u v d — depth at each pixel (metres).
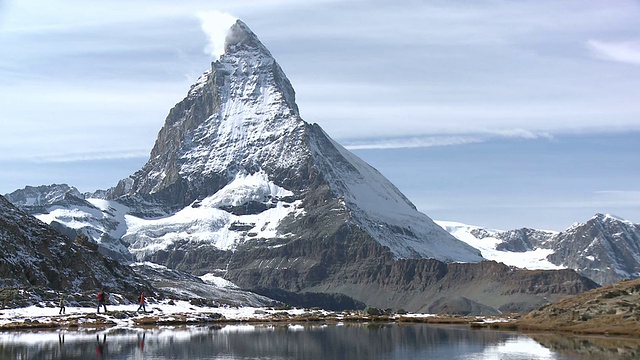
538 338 176.00
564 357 143.25
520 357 143.88
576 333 185.88
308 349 156.62
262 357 144.50
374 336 184.50
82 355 144.00
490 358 143.00
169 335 180.62
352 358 143.62
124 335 178.25
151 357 142.88
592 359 139.50
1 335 175.50
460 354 149.50
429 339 176.75
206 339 172.75
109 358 140.62
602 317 195.50
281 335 185.50
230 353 149.38
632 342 163.88
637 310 192.50
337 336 184.00
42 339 167.38
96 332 185.12
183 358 142.00
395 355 148.00
